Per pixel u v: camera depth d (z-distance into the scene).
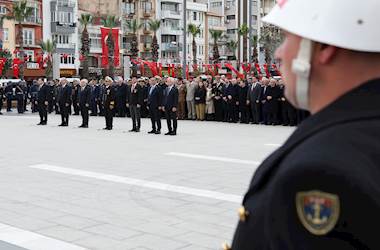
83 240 5.40
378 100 0.91
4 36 57.50
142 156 11.48
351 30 0.91
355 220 0.80
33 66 56.19
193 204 6.95
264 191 0.96
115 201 7.16
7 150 12.63
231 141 14.41
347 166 0.82
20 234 5.63
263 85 20.16
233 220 6.14
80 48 63.97
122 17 70.81
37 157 11.40
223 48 83.50
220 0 88.81
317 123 0.94
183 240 5.38
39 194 7.65
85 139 15.11
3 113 28.44
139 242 5.32
